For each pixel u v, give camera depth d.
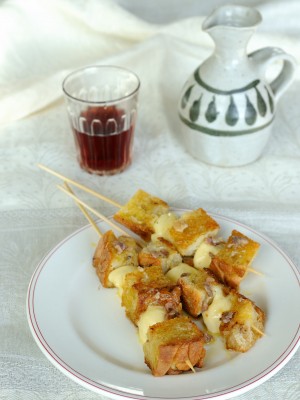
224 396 0.39
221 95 0.60
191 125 0.63
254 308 0.44
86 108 0.61
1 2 0.88
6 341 0.45
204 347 0.44
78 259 0.51
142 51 0.79
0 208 0.59
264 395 0.42
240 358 0.42
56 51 0.83
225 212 0.58
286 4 0.85
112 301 0.48
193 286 0.45
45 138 0.70
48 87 0.72
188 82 0.63
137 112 0.69
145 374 0.41
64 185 0.58
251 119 0.60
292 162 0.65
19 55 0.82
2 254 0.54
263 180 0.63
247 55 0.62
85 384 0.40
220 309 0.45
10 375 0.43
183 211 0.55
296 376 0.43
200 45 0.82
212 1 0.92
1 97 0.71
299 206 0.59
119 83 0.68
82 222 0.57
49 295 0.47
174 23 0.82
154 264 0.49
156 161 0.66
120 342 0.44
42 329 0.44
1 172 0.64
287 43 0.79
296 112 0.73
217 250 0.49
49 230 0.56
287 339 0.43
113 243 0.49
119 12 0.83
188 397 0.39
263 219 0.57
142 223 0.53
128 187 0.62
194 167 0.65
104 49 0.84
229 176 0.64
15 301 0.49
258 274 0.49
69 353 0.42
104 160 0.63
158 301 0.44
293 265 0.49
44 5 0.83
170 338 0.41
